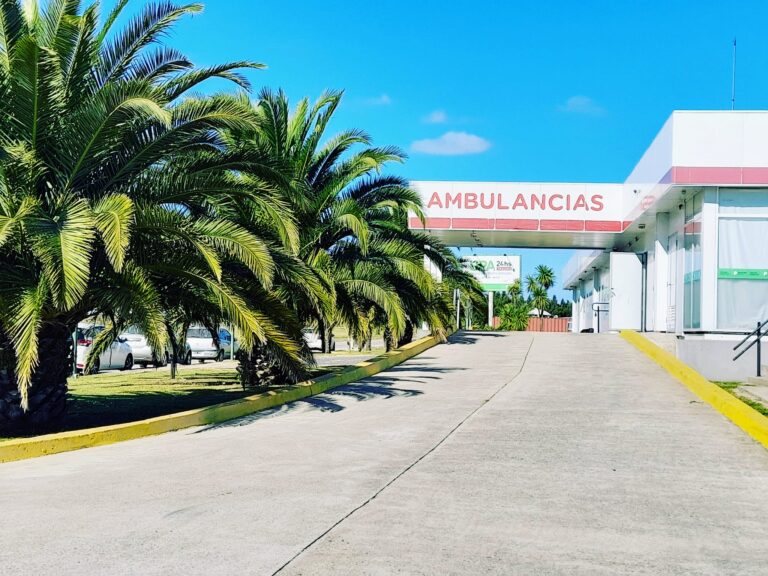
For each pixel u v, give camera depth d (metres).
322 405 12.70
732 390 13.97
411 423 10.66
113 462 8.29
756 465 7.98
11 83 9.75
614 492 6.84
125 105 9.70
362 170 16.89
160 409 13.02
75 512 6.12
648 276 27.73
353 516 6.00
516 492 6.82
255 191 11.53
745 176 18.95
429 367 18.64
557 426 10.32
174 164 11.46
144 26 11.34
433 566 4.86
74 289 8.70
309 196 16.45
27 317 9.15
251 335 10.77
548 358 19.89
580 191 29.09
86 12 11.07
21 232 9.58
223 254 11.50
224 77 11.40
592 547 5.29
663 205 22.84
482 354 21.61
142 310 9.95
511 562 4.95
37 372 10.70
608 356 20.00
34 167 10.16
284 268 12.30
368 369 17.08
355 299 17.81
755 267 19.05
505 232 29.72
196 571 4.72
